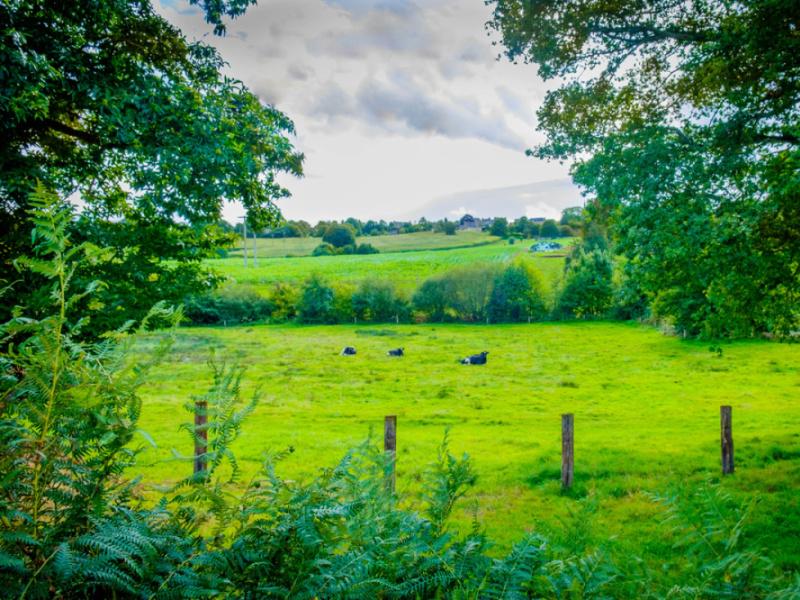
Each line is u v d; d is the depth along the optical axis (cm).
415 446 1898
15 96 808
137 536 134
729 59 1053
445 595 164
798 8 917
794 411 2517
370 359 4969
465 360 4622
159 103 999
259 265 13538
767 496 1061
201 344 5831
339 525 165
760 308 1126
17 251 842
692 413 2639
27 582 121
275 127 1312
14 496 138
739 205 1045
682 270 1120
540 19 1180
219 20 1118
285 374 4162
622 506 1073
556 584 164
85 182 1266
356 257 15938
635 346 5262
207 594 130
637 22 1162
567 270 8744
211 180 1066
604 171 1130
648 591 174
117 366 148
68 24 1006
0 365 144
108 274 951
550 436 2136
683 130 1154
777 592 157
